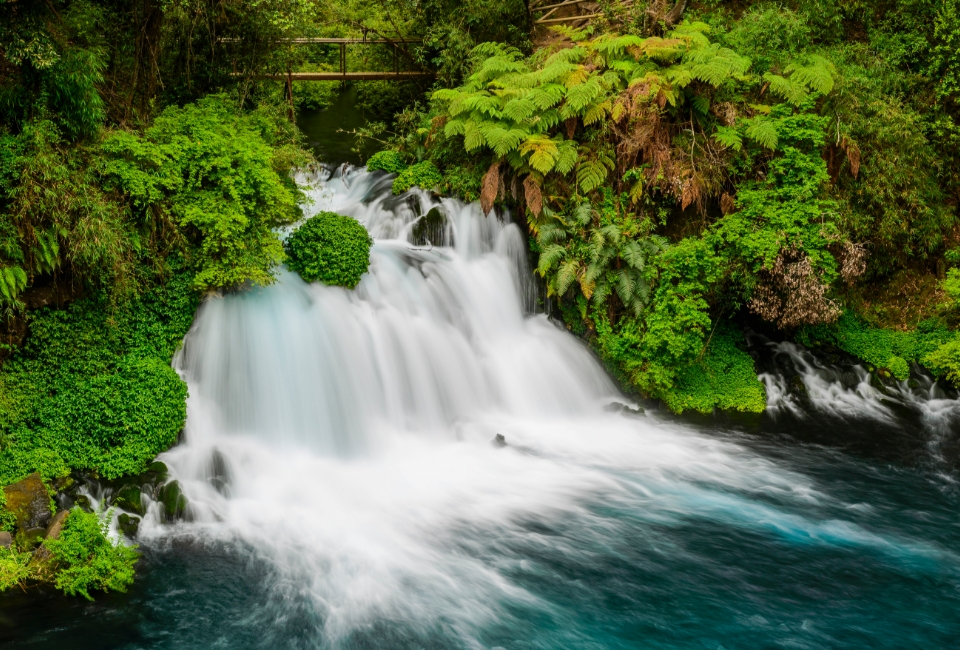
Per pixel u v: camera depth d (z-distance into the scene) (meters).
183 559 8.29
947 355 13.43
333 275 11.48
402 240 13.51
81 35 10.02
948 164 15.52
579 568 8.51
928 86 15.49
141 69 11.50
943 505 10.14
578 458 11.09
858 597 8.17
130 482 8.98
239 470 9.69
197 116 11.20
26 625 7.21
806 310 12.85
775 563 8.73
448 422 11.48
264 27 12.52
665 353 12.54
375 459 10.59
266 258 10.88
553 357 12.74
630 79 13.37
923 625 7.76
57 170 9.12
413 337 11.66
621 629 7.57
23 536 8.11
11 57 8.80
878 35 15.77
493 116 13.29
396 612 7.68
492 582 8.21
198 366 10.37
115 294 9.99
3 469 8.80
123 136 10.09
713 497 10.18
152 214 10.22
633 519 9.55
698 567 8.61
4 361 9.59
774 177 13.16
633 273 12.65
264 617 7.52
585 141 13.45
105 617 7.39
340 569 8.29
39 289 9.76
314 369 10.73
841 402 13.23
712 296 13.27
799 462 11.26
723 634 7.55
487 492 10.05
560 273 12.63
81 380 9.84
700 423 12.43
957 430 12.38
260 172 10.81
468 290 12.72
